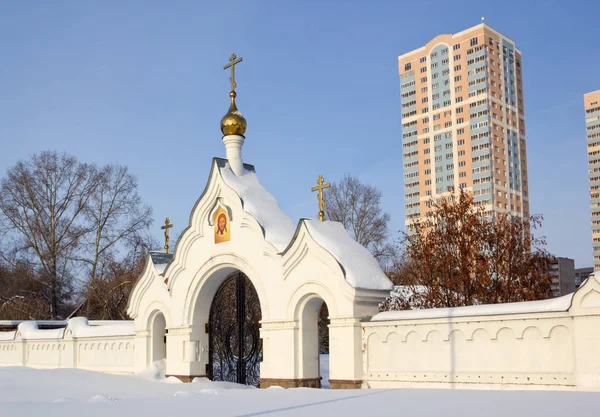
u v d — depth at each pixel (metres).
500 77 107.75
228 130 27.52
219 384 24.39
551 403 12.73
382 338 20.31
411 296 32.03
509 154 107.19
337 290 21.19
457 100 108.06
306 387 21.50
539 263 31.34
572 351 16.34
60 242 57.34
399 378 19.70
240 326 25.94
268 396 16.61
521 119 110.88
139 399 16.72
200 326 27.22
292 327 22.73
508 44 110.06
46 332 37.22
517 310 17.47
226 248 25.64
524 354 17.25
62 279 58.50
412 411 12.10
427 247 31.50
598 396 13.95
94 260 56.94
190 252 27.30
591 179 133.75
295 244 22.64
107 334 32.47
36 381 24.73
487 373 17.83
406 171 114.81
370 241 56.34
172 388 23.42
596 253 130.88
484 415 11.23
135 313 30.34
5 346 40.78
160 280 29.09
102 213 57.81
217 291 27.31
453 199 33.28
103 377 26.72
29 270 57.41
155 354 29.69
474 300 29.98
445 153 109.12
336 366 20.98
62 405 15.15
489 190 103.00
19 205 55.97
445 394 15.47
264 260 24.05
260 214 24.78
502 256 31.06
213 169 26.27
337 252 21.50
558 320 16.66
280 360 23.03
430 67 112.19
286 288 23.08
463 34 107.88
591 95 135.25
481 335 18.16
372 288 20.95
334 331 21.19
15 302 58.00
